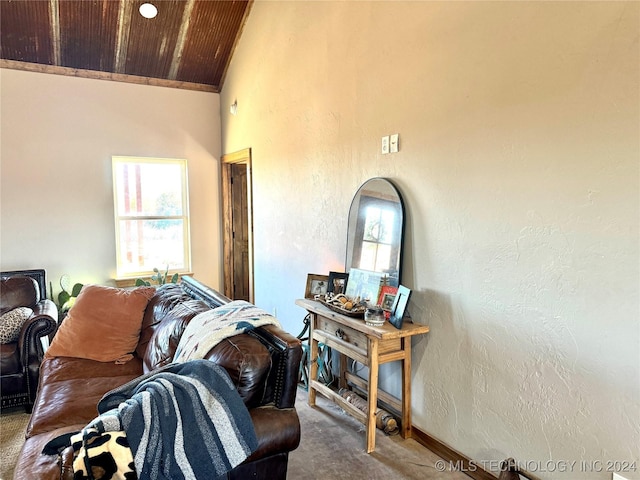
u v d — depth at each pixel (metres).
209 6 4.23
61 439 1.38
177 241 5.16
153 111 4.86
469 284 2.19
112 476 1.22
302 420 2.78
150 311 2.81
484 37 2.05
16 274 3.92
